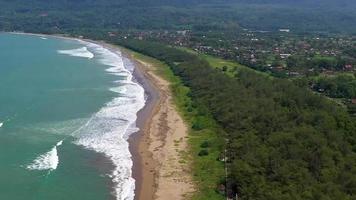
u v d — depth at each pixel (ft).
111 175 295.07
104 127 380.99
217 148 336.29
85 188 276.82
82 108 428.56
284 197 227.40
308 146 288.51
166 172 302.25
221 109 408.46
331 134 305.32
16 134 350.23
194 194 272.51
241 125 359.46
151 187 281.74
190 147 345.31
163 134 373.61
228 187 274.16
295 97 406.82
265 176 263.90
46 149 326.65
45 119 388.98
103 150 333.42
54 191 271.08
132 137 363.56
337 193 227.61
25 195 264.31
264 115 357.41
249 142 313.12
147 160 320.50
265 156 279.28
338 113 358.43
